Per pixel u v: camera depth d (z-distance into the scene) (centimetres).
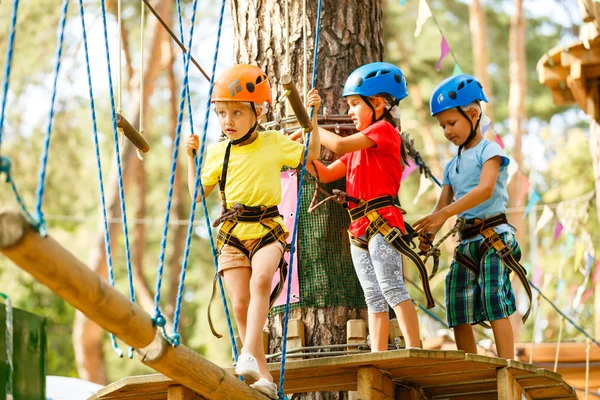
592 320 2105
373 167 627
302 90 704
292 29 714
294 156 592
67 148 2420
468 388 626
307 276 671
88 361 2088
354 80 644
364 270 622
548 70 1174
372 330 614
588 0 1066
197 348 2373
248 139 585
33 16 2384
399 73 652
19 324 436
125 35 2453
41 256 371
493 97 2814
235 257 572
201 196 583
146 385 582
